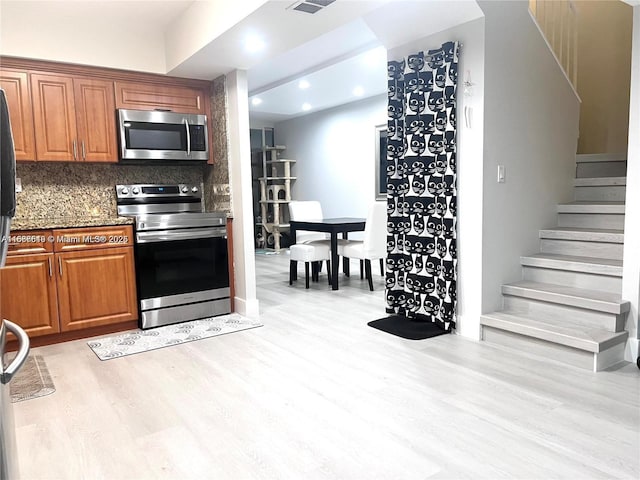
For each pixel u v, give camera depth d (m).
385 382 2.54
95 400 2.40
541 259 3.32
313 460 1.82
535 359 2.85
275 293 4.86
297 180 8.54
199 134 4.09
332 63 5.03
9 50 3.25
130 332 3.58
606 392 2.38
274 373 2.70
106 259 3.49
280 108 7.50
